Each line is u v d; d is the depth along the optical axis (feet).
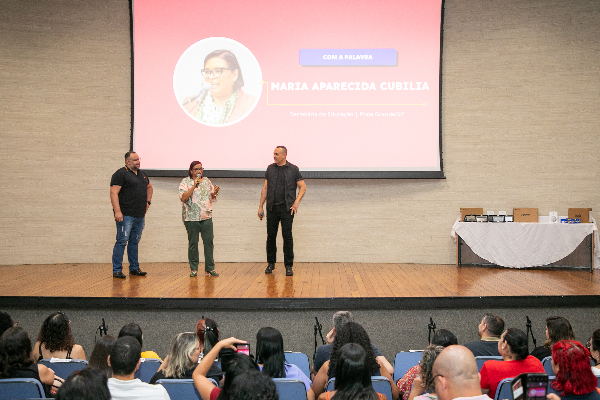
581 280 16.96
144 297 13.88
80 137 21.18
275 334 8.42
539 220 20.92
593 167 21.08
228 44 21.16
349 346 6.31
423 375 7.65
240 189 21.48
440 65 20.97
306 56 21.12
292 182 17.95
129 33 21.25
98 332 14.02
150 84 21.01
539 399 5.33
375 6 21.12
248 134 21.07
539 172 21.22
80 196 21.18
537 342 14.35
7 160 20.88
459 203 21.42
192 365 8.45
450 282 16.49
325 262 21.47
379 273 18.57
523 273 18.60
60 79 21.12
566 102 21.12
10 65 20.88
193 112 21.03
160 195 21.42
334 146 21.09
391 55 21.08
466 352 5.55
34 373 7.90
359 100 21.09
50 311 14.05
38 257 21.02
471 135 21.38
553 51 21.12
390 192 21.48
